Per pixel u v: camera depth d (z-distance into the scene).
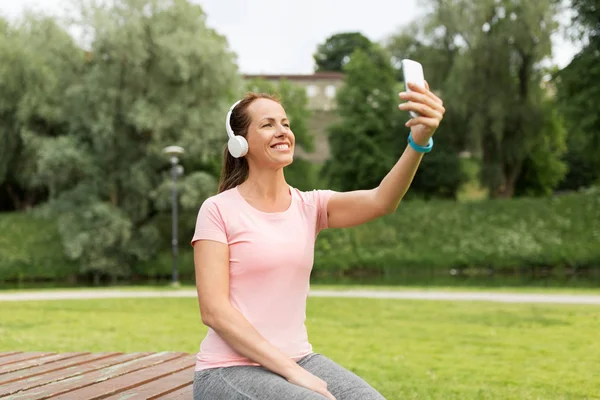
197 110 34.38
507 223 38.59
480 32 39.84
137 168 34.78
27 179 41.25
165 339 9.89
